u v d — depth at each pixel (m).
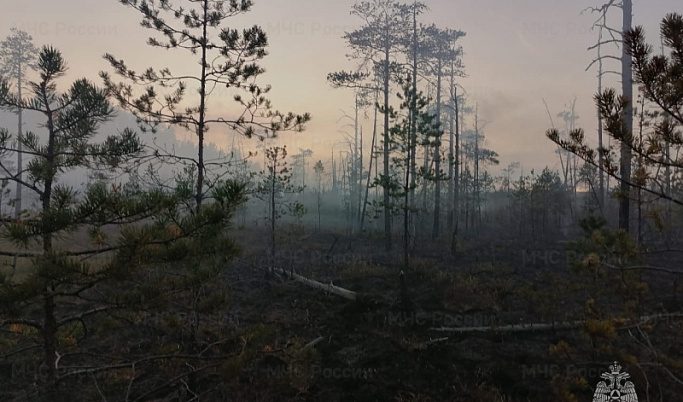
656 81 3.93
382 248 20.61
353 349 9.07
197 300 6.82
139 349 8.24
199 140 8.23
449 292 12.66
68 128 4.85
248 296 12.50
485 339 9.33
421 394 7.26
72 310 9.75
